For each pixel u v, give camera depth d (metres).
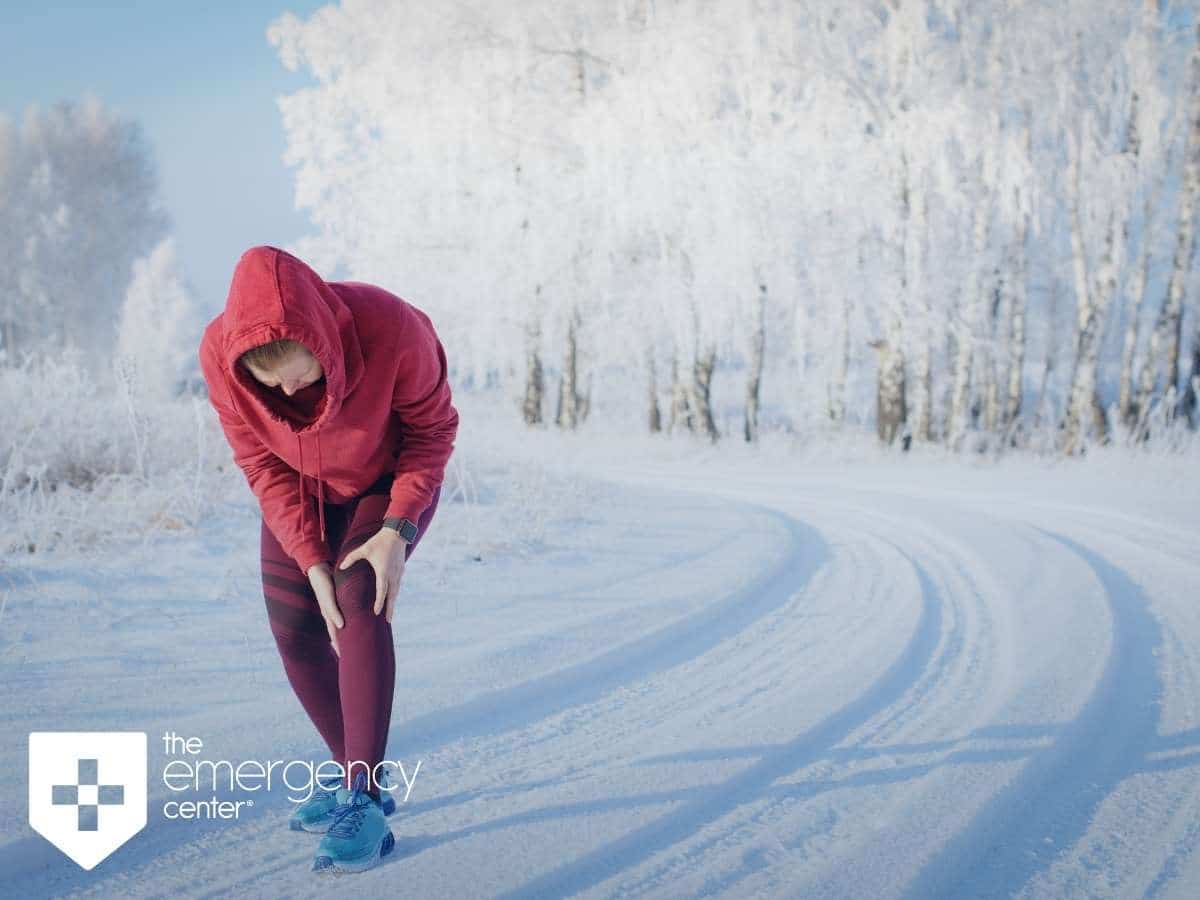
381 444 2.36
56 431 6.59
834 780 2.57
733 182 18.48
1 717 2.84
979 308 18.12
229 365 1.98
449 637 3.86
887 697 3.32
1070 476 12.28
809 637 4.13
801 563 6.07
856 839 2.20
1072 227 17.23
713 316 20.44
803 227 18.17
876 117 18.05
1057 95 16.86
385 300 2.28
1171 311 17.42
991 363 20.75
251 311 1.94
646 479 13.57
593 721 3.06
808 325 22.30
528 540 6.14
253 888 1.99
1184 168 17.17
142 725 2.82
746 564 5.68
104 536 5.31
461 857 2.12
